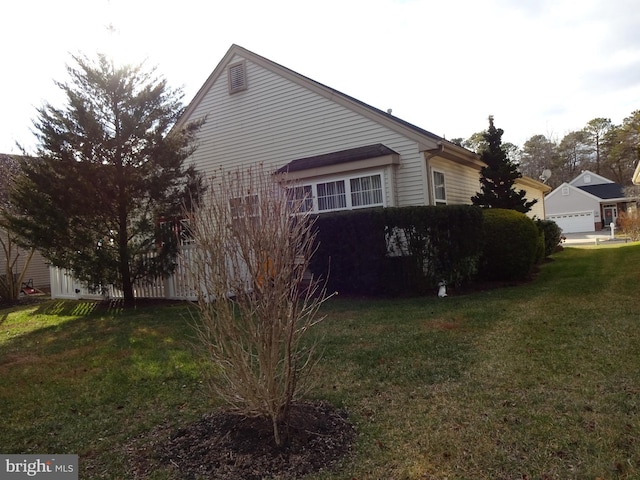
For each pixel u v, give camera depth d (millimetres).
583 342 4895
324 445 2951
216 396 3678
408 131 10961
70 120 8992
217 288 3029
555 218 43281
